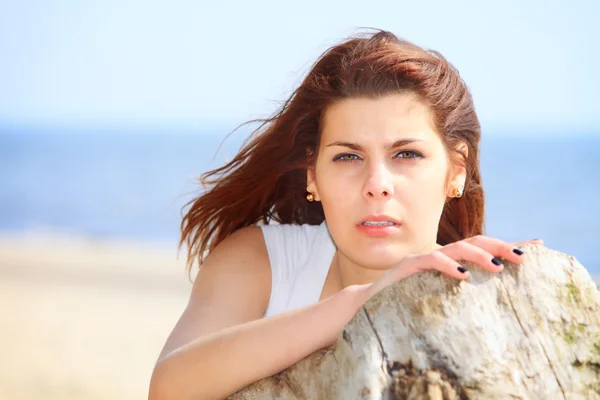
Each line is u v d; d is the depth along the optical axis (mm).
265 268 3518
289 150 3689
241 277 3428
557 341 2400
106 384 11211
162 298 18406
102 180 65625
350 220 3113
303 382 2564
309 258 3568
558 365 2373
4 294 18703
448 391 2305
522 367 2342
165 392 2812
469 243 2502
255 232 3658
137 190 59344
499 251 2467
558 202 45250
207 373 2715
